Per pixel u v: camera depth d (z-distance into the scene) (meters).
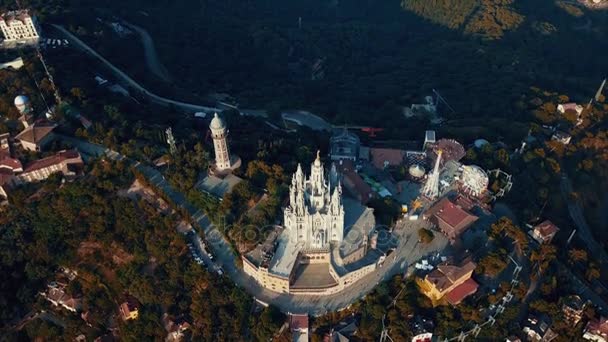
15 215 188.88
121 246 183.25
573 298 174.75
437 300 169.88
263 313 162.88
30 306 181.62
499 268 179.62
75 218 187.88
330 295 173.75
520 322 173.50
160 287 173.50
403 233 194.12
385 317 165.62
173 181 196.88
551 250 188.62
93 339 172.12
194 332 165.25
